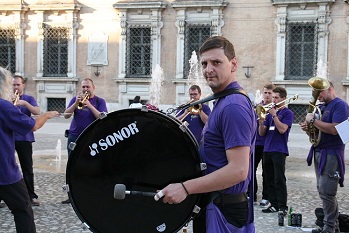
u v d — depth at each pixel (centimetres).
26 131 472
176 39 2261
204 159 316
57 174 1093
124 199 318
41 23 2389
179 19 2244
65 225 659
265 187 793
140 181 316
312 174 1148
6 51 2462
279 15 2131
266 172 759
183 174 311
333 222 596
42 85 2419
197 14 2236
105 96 2356
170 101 2278
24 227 483
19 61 2433
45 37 2405
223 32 2206
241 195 320
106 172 318
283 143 736
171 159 312
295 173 1162
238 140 293
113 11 2325
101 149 317
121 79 2314
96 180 319
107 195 318
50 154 1441
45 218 695
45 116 494
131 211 318
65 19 2370
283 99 743
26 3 2406
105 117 313
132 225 319
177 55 2258
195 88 770
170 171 313
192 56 2206
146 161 314
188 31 2253
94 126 316
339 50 2081
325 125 570
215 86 313
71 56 2372
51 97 2422
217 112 308
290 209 677
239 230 319
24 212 487
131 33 2330
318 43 2100
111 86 2348
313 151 608
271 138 741
